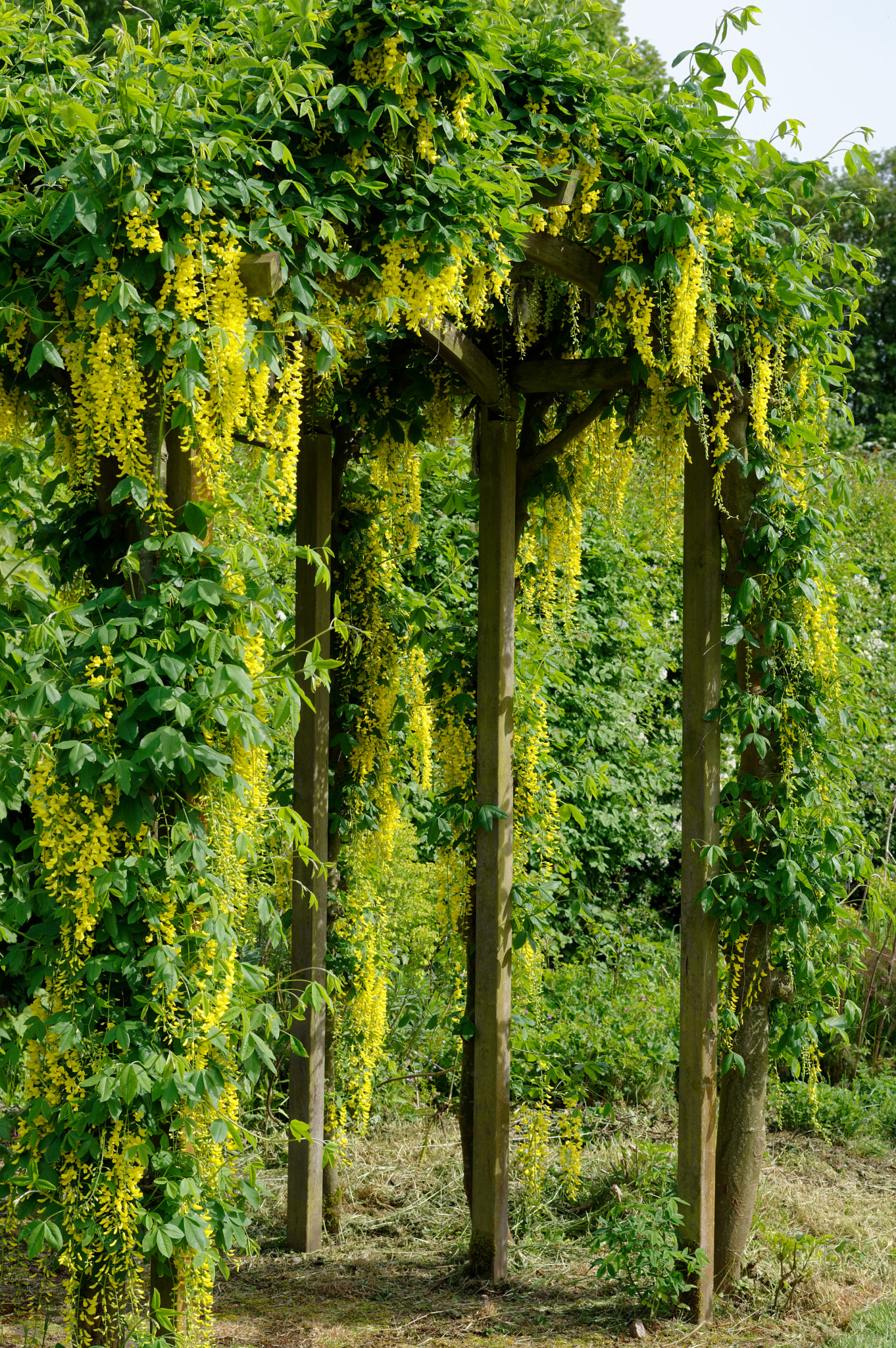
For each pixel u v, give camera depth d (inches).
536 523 204.1
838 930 187.3
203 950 118.2
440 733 195.2
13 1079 132.8
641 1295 173.0
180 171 111.8
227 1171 121.8
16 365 123.7
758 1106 179.5
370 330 158.1
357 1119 217.2
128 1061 112.7
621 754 340.2
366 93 127.8
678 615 372.5
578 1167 197.9
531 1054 202.8
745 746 171.9
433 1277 184.7
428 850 221.3
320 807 199.3
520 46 148.3
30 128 109.4
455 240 131.3
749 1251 187.5
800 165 169.9
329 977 157.5
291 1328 165.2
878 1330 163.9
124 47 112.2
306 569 199.9
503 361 184.1
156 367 114.9
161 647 112.8
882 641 384.5
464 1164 191.5
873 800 358.9
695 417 164.1
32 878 140.0
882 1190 220.2
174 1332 118.4
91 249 108.3
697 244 154.8
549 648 208.8
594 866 331.9
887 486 423.2
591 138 152.1
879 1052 280.2
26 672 116.7
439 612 205.9
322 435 199.3
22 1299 160.2
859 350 730.8
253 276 116.3
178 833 114.7
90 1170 113.9
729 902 172.4
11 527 161.9
